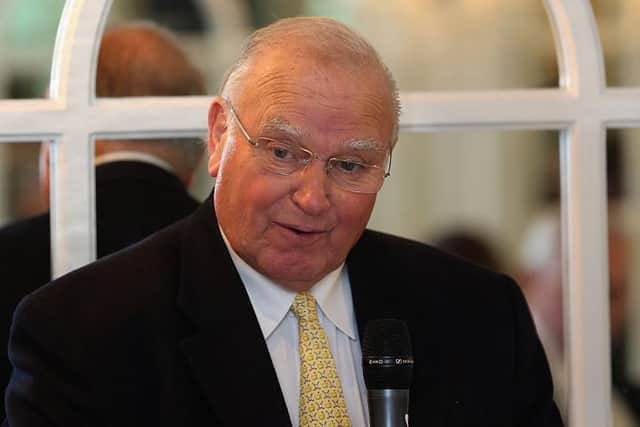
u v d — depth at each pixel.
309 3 23.27
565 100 9.28
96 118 8.88
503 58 22.59
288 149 7.38
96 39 8.88
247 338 7.69
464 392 8.28
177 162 9.99
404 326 7.07
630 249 13.77
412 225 23.67
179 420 7.54
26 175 22.08
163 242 8.19
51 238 9.02
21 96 23.44
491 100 9.29
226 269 7.88
